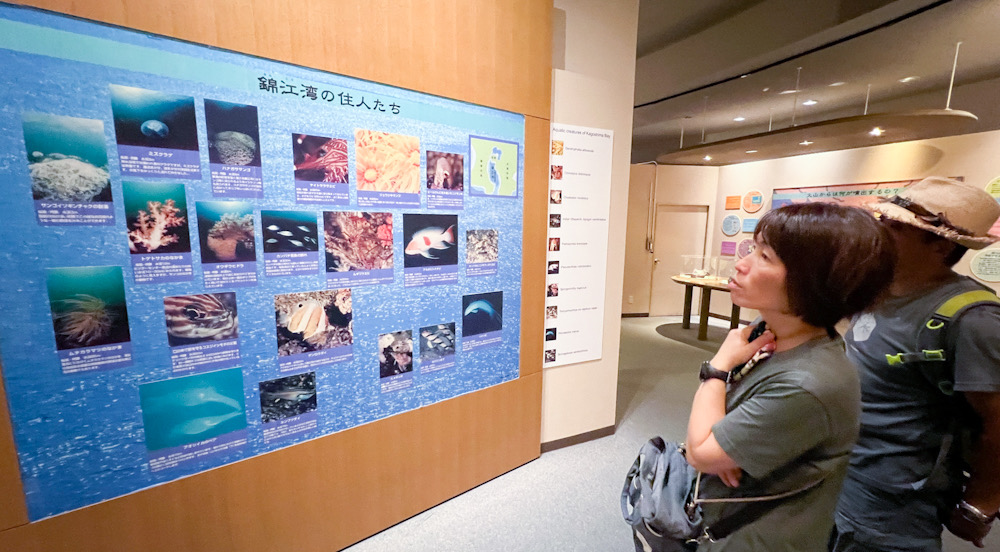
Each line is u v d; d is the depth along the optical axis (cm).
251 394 154
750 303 79
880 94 497
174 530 144
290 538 170
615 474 250
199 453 146
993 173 419
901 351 106
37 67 112
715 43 421
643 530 94
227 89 138
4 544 118
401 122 178
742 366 89
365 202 172
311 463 171
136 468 136
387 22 169
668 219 728
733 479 79
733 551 80
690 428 83
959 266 447
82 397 125
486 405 229
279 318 157
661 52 484
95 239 123
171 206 133
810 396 68
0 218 111
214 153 138
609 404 299
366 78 166
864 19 313
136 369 132
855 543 115
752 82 458
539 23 218
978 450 95
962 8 295
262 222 150
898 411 108
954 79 437
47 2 111
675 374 430
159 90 127
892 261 68
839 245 66
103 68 119
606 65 263
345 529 185
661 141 838
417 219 188
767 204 639
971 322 93
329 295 168
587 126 258
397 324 188
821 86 470
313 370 167
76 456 126
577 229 264
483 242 213
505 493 230
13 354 115
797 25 348
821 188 568
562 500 225
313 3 151
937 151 455
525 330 241
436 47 183
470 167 203
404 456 200
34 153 113
